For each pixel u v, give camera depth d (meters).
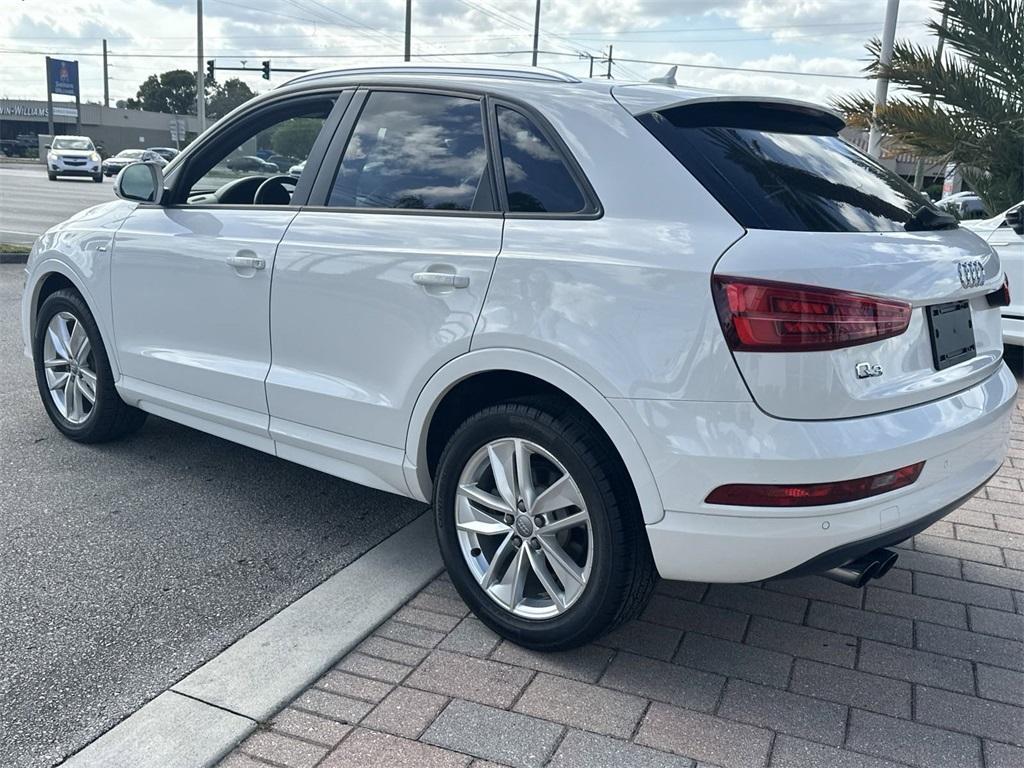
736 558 2.65
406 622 3.28
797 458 2.51
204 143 4.20
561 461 2.89
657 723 2.72
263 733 2.63
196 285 4.01
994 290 3.21
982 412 3.01
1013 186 9.46
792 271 2.54
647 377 2.65
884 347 2.67
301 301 3.58
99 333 4.66
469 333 3.02
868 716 2.78
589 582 2.88
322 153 3.69
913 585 3.62
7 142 77.31
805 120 3.38
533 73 3.30
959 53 9.48
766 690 2.90
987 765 2.57
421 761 2.53
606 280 2.75
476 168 3.21
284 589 3.50
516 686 2.89
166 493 4.40
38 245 5.02
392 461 3.39
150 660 2.99
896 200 3.15
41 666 2.95
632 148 2.89
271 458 4.93
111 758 2.51
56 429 5.25
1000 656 3.13
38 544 3.82
